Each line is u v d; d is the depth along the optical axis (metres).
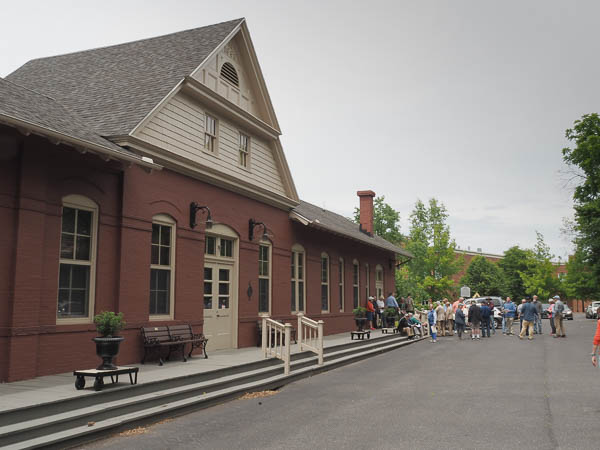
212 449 6.96
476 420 8.49
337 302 24.45
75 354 10.64
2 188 9.38
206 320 15.25
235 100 16.86
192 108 14.70
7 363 9.20
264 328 13.88
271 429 8.02
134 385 8.97
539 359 16.81
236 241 16.69
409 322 25.12
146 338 12.16
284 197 19.12
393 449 6.86
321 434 7.69
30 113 9.60
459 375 13.55
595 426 8.02
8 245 9.42
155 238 13.28
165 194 13.41
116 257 11.87
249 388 11.14
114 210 11.86
